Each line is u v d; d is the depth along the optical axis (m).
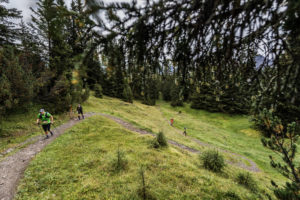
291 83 1.05
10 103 9.23
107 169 5.52
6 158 5.92
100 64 1.21
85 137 8.90
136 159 6.70
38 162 5.60
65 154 6.45
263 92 1.39
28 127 9.54
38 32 10.06
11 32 11.01
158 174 5.56
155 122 22.50
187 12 1.16
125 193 4.27
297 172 2.28
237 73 1.68
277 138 2.45
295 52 1.06
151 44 1.30
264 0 0.93
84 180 4.81
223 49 1.35
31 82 10.95
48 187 4.38
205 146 14.70
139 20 1.05
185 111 37.94
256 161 12.05
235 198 4.64
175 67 1.59
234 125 25.81
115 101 31.11
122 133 10.85
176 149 10.48
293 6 0.71
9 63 9.62
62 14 0.94
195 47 1.41
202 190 4.89
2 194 4.06
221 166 7.33
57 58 11.57
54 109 13.02
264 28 1.06
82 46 1.12
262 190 5.68
